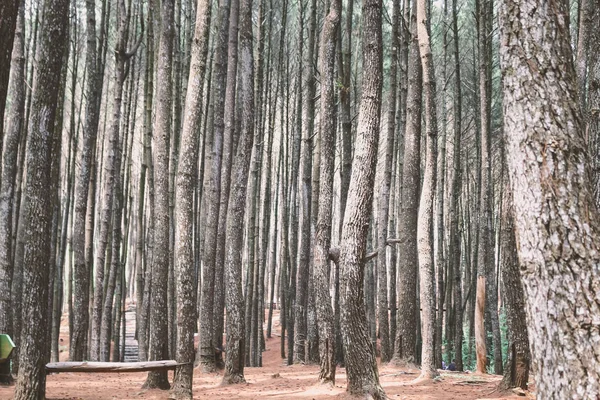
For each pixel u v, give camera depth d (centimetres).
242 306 1033
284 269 2077
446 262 2347
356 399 724
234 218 1045
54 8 707
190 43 1762
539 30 349
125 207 2123
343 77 1330
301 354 1501
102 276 1384
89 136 1311
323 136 963
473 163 2664
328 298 924
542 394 316
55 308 1633
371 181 762
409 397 825
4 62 366
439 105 2450
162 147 899
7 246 1030
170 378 1180
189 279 800
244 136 1071
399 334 1245
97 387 968
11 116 1069
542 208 328
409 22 1387
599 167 684
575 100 343
